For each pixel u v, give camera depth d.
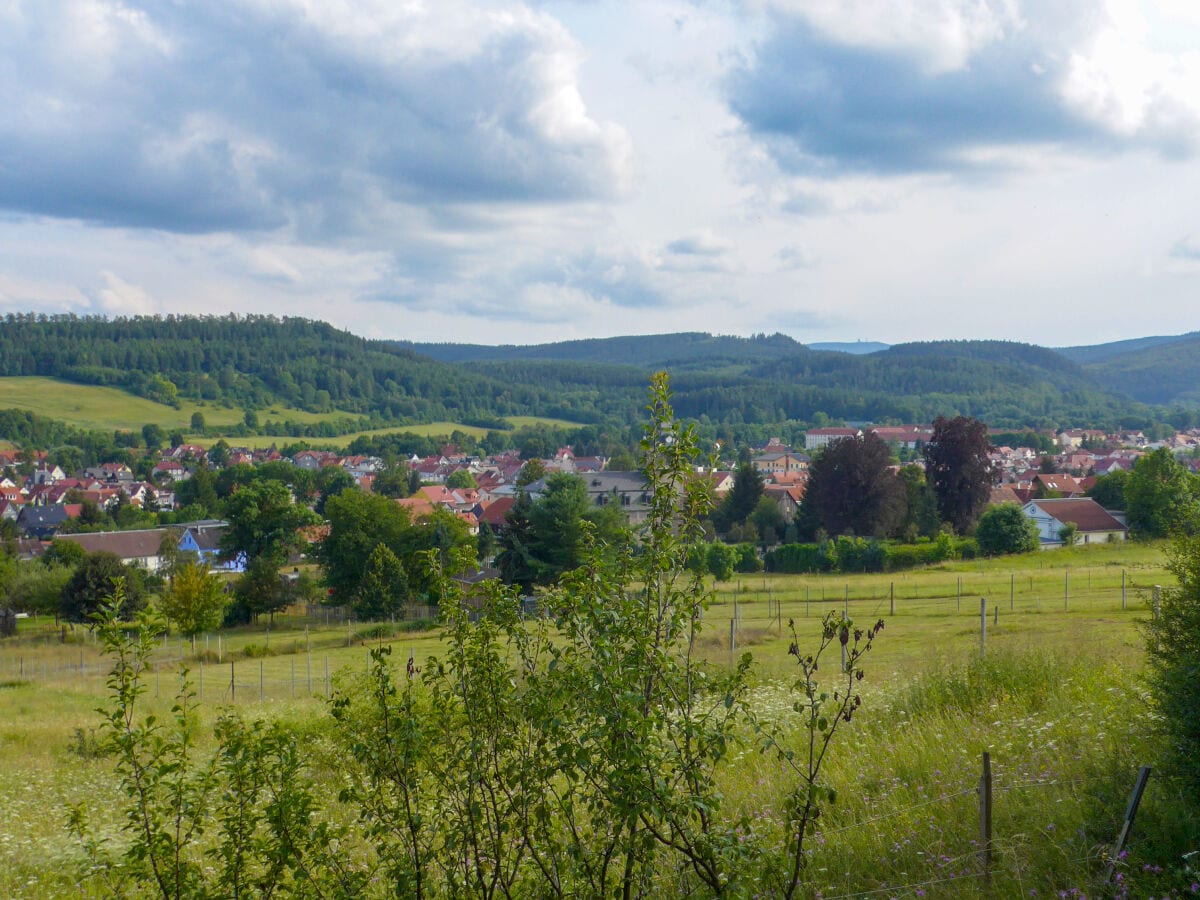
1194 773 7.19
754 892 5.89
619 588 5.52
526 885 5.70
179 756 5.52
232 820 5.55
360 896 5.61
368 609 59.53
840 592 48.34
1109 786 7.71
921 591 45.88
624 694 5.08
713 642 31.11
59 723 23.97
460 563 5.74
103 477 192.38
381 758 5.51
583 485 60.66
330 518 69.44
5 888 9.38
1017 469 165.00
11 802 14.33
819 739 10.95
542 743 5.39
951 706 12.38
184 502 146.75
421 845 5.71
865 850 7.51
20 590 64.94
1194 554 7.95
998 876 6.74
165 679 37.72
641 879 5.45
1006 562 61.03
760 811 8.54
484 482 187.25
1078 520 80.00
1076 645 14.76
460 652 5.57
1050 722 10.02
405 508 71.75
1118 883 6.27
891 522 74.50
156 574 81.31
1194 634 7.61
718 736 5.25
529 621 5.71
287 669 40.28
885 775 9.37
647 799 4.96
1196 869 6.14
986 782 7.09
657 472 5.75
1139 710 9.20
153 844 5.37
